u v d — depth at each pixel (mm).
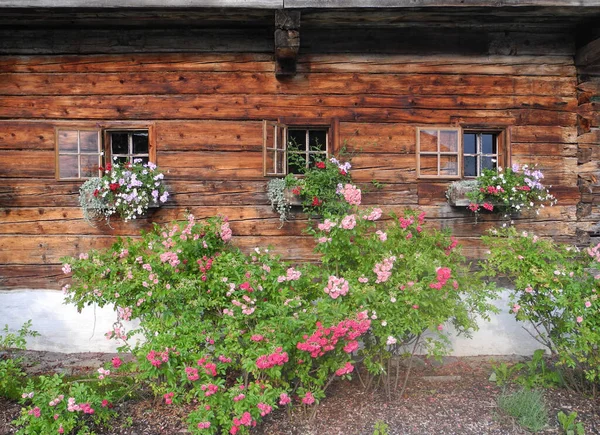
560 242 4664
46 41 4547
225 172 4555
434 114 4652
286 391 3131
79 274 3842
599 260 3438
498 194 4305
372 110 4609
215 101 4559
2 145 4535
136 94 4559
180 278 3604
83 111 4555
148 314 3520
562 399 3523
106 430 3121
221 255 3840
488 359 4414
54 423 2824
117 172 4270
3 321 4527
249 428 3102
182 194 4547
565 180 4695
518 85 4684
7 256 4547
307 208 4422
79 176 4500
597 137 4742
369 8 3863
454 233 4609
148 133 4555
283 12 3879
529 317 3590
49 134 4547
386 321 3158
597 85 4711
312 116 4586
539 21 4426
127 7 3812
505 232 4305
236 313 3357
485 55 4668
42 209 4543
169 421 3232
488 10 3920
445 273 3133
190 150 4551
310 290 3684
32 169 4543
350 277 3453
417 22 4309
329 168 4344
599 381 3607
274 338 3078
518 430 3104
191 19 4227
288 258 4539
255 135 4570
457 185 4465
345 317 3115
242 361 3020
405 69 4629
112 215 4531
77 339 4539
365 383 3697
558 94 4711
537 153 4684
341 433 3068
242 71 4574
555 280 3477
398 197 4598
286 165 4598
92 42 4555
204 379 3016
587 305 3330
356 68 4609
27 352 4492
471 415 3287
